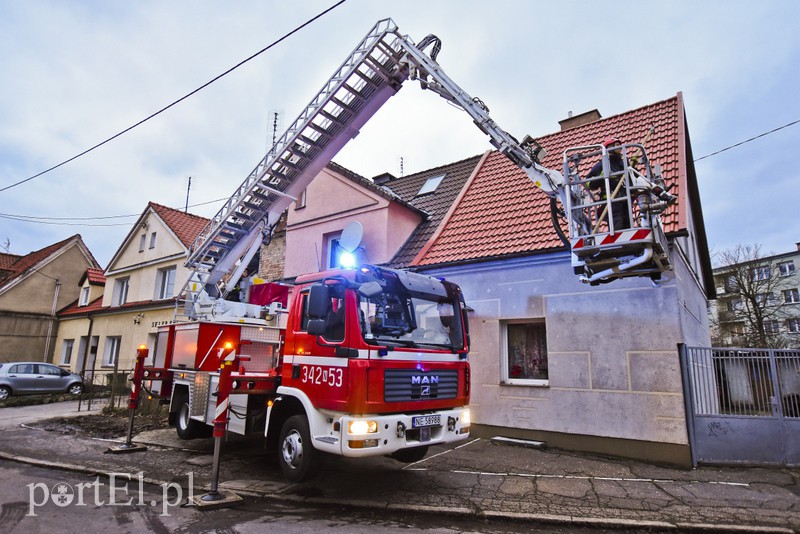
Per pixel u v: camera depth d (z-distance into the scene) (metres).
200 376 7.79
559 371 8.08
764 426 6.74
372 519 4.79
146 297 20.25
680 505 5.11
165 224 19.97
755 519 4.70
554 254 8.51
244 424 6.54
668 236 7.35
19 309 24.55
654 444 7.03
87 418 11.50
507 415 8.48
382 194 11.77
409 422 5.24
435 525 4.65
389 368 5.23
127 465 6.82
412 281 6.07
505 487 5.71
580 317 8.03
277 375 7.03
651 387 7.20
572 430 7.76
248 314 8.93
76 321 24.34
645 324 7.41
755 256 32.50
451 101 7.63
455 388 6.00
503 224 9.98
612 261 5.95
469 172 13.84
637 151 9.38
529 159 6.90
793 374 6.87
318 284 5.33
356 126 8.74
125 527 4.43
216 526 4.50
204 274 9.62
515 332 9.06
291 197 9.29
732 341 33.72
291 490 5.57
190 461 7.07
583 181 6.05
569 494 5.46
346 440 4.81
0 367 17.20
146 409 11.66
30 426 10.48
